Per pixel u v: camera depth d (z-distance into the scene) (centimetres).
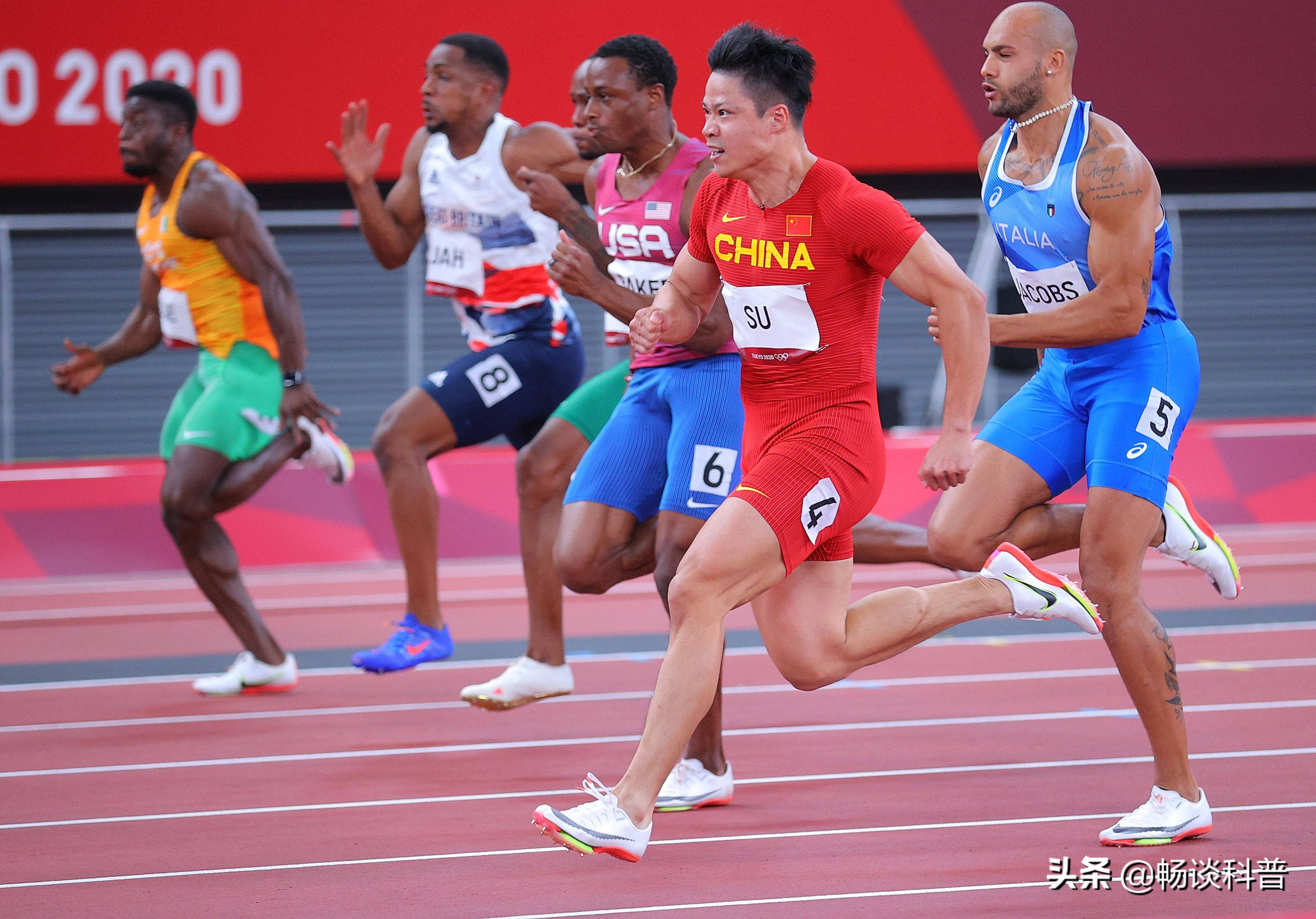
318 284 4903
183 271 2312
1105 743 1992
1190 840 1500
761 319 1328
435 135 2195
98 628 3116
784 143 1276
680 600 1278
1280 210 5156
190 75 4444
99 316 4775
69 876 1435
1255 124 4822
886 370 5125
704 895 1345
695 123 4559
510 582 3631
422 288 4797
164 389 4828
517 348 2191
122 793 1781
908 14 4600
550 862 1464
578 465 1966
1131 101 4772
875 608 1410
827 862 1448
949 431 1278
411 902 1338
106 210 4716
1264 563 3778
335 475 2416
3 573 3675
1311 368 5209
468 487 3947
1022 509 1596
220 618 3234
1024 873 1402
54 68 4403
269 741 2066
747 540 1276
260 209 4606
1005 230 1556
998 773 1831
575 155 2122
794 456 1312
